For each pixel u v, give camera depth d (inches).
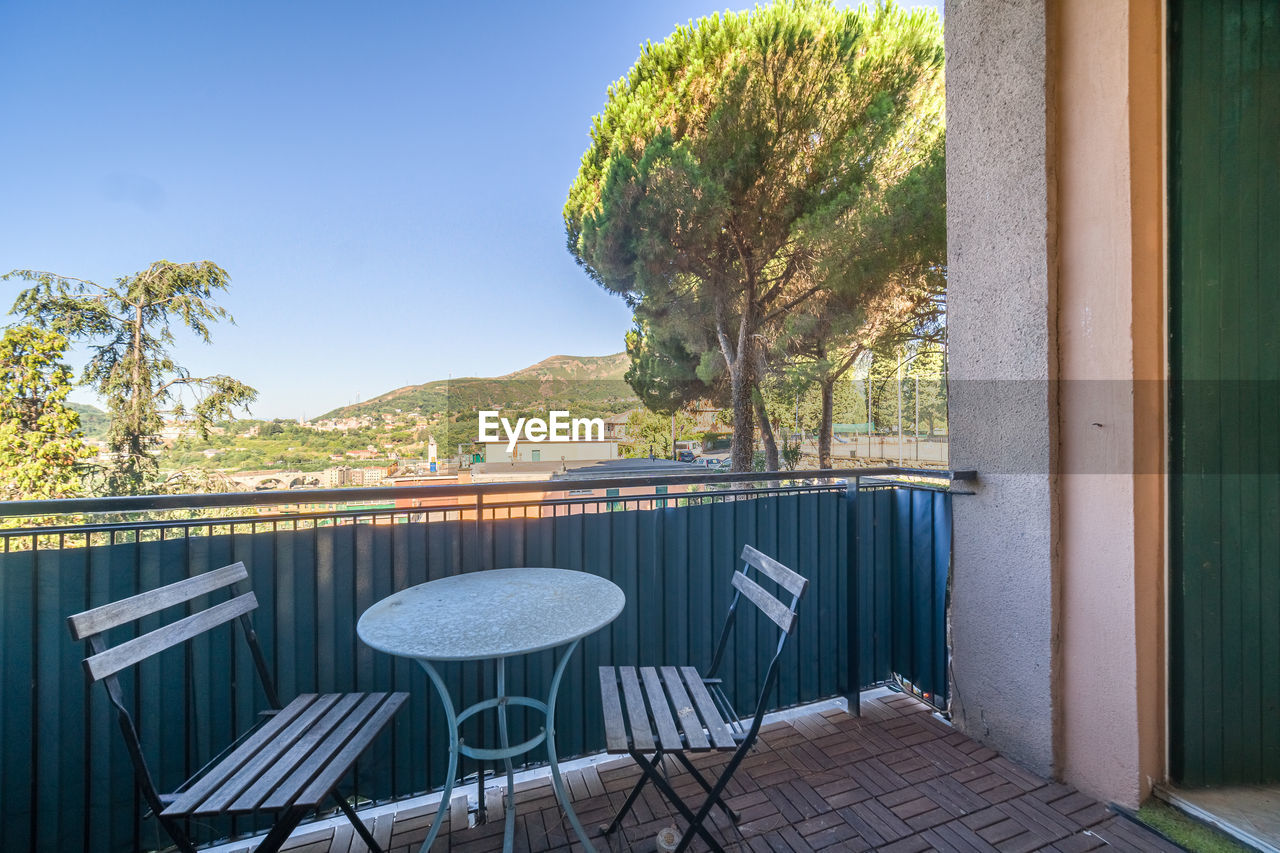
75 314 613.3
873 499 97.9
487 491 71.0
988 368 80.0
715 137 372.5
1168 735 65.9
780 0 361.7
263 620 65.6
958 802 67.6
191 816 40.3
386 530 71.0
